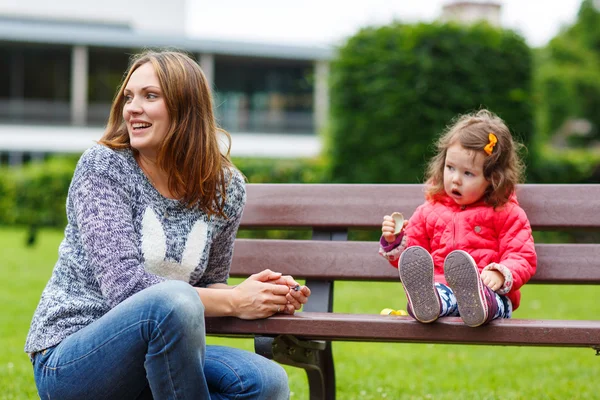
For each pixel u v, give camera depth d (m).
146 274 2.62
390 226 3.12
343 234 3.57
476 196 3.30
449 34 11.56
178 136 2.79
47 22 31.95
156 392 2.47
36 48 29.20
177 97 2.79
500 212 3.29
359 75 11.73
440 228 3.37
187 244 2.81
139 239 2.75
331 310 3.46
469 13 13.89
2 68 29.27
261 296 2.67
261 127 30.69
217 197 2.91
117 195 2.73
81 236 2.68
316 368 3.14
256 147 29.56
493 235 3.30
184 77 2.81
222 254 3.03
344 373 4.97
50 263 10.20
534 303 7.62
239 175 3.03
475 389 4.59
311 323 2.66
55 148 28.66
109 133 2.91
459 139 3.27
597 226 3.38
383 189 3.55
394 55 11.57
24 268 9.62
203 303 2.67
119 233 2.66
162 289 2.45
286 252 3.46
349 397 4.34
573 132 40.81
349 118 11.81
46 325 2.64
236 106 30.69
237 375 2.59
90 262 2.69
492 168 3.24
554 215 3.40
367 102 11.73
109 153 2.78
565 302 7.77
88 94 29.92
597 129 40.31
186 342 2.42
